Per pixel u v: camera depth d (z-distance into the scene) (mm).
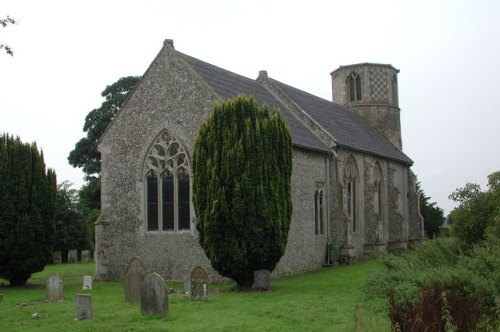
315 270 30359
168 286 24594
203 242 21969
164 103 27625
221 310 17297
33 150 26156
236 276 22062
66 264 43906
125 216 28000
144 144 27906
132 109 28375
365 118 48094
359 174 37312
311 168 31203
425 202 52969
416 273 16797
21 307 19062
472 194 21188
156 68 28047
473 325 11531
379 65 48312
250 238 21406
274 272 26641
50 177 26562
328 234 32812
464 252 19688
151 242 27234
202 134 22219
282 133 22797
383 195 41531
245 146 21625
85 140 49688
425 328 11055
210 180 21672
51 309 18422
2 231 25094
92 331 14633
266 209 21516
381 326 13031
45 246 26094
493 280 14320
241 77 33750
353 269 29641
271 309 17172
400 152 47469
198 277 19438
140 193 27781
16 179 25500
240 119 21875
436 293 11836
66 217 48750
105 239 28234
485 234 19391
